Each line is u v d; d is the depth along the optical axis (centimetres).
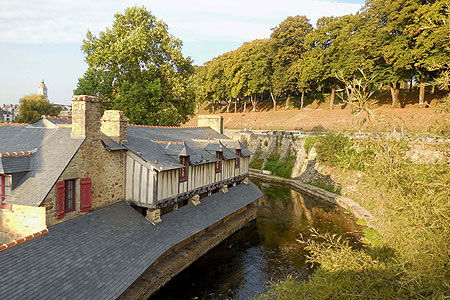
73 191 1081
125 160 1322
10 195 991
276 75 4931
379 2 3284
